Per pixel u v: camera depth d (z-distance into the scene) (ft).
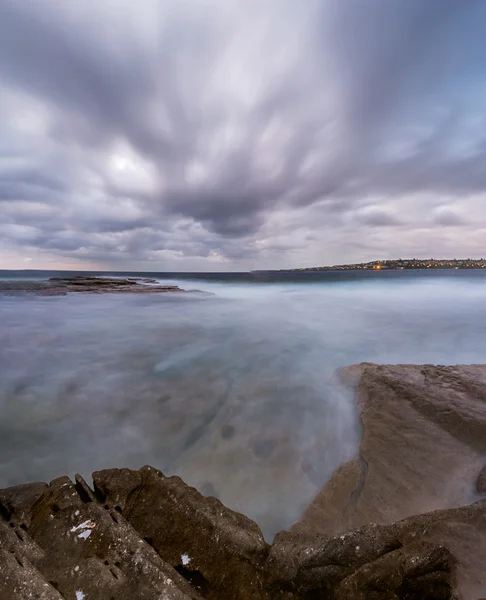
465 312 62.44
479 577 6.15
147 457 17.40
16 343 39.55
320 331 47.83
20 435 19.42
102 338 42.96
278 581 7.43
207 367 31.73
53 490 9.98
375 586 6.44
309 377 28.84
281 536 8.77
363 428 18.25
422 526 7.85
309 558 7.58
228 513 9.70
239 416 21.75
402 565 6.51
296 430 19.86
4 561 7.05
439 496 12.42
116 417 21.65
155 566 7.17
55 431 19.89
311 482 15.28
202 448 18.17
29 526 8.79
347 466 15.35
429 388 21.03
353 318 58.34
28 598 6.17
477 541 7.13
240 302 84.23
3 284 118.93
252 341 42.11
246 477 15.74
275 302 84.17
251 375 29.48
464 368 24.54
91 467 16.57
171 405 23.44
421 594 6.14
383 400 20.66
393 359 33.99
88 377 28.66
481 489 12.22
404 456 15.05
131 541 7.93
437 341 40.57
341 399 23.56
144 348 38.42
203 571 8.00
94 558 7.53
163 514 9.59
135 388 26.37
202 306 75.61
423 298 89.30
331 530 11.76
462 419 16.84
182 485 10.62
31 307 67.10
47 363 32.42
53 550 7.84
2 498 9.58
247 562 8.00
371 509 12.30
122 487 10.32
